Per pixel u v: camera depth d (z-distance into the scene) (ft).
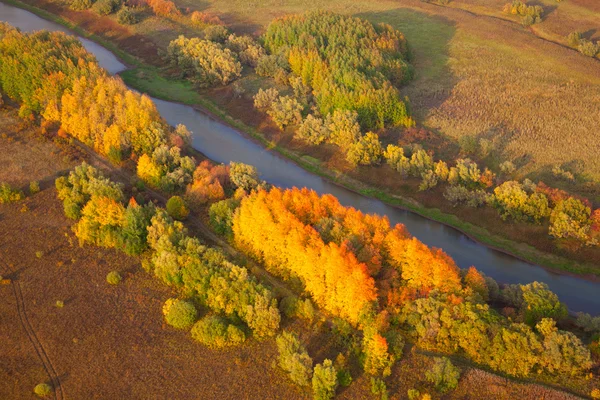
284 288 320.91
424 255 298.76
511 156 448.65
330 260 294.25
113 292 323.57
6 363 283.18
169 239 334.44
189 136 464.24
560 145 460.14
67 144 454.81
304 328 297.33
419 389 263.08
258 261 338.13
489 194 401.29
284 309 303.48
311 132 479.41
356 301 287.69
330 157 469.16
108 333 298.76
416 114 508.94
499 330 272.10
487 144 443.32
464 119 498.28
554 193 387.14
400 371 271.90
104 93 456.45
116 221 353.10
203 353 287.07
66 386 272.72
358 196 436.76
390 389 264.52
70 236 363.35
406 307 289.12
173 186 402.93
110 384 273.33
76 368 281.13
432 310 284.20
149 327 301.84
